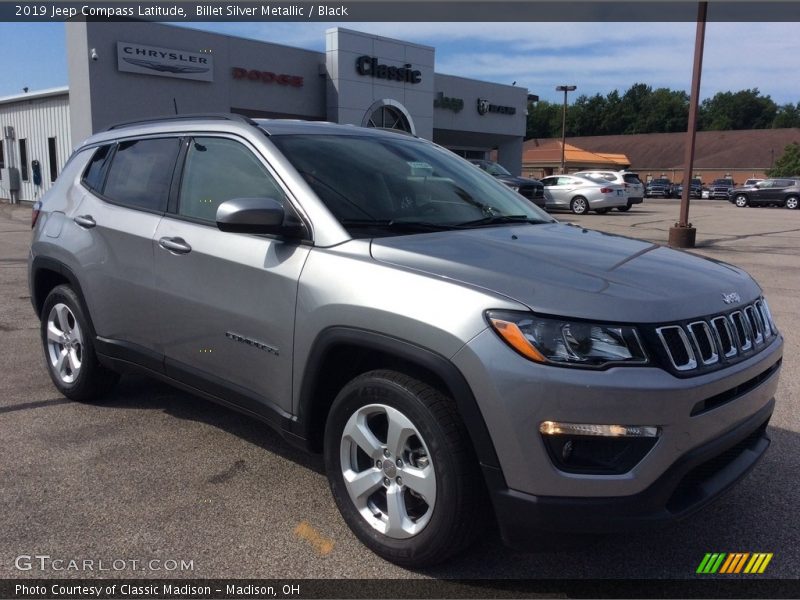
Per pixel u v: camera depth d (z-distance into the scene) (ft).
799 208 115.85
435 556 9.43
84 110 63.72
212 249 11.94
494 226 12.32
